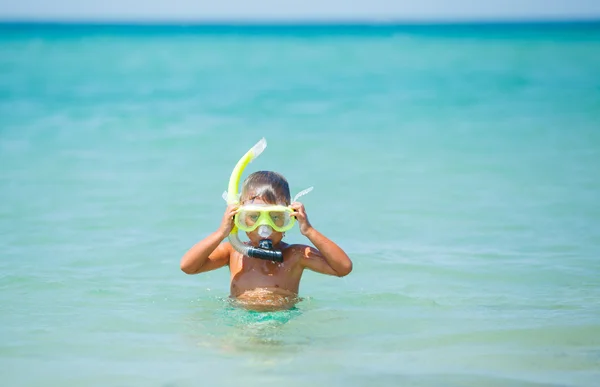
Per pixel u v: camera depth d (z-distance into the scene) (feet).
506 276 18.37
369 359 12.99
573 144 37.63
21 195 26.89
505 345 13.73
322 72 81.00
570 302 16.35
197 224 23.20
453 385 11.86
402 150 36.24
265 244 15.71
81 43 151.53
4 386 11.84
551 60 95.04
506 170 31.60
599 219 23.82
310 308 15.96
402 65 90.58
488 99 56.44
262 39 188.34
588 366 12.67
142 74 77.36
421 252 20.48
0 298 16.51
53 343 13.79
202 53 118.21
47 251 20.30
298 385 11.82
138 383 11.94
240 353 13.26
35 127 42.86
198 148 36.73
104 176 30.14
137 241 21.35
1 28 304.50
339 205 25.70
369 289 17.40
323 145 37.52
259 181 15.98
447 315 15.52
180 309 15.85
